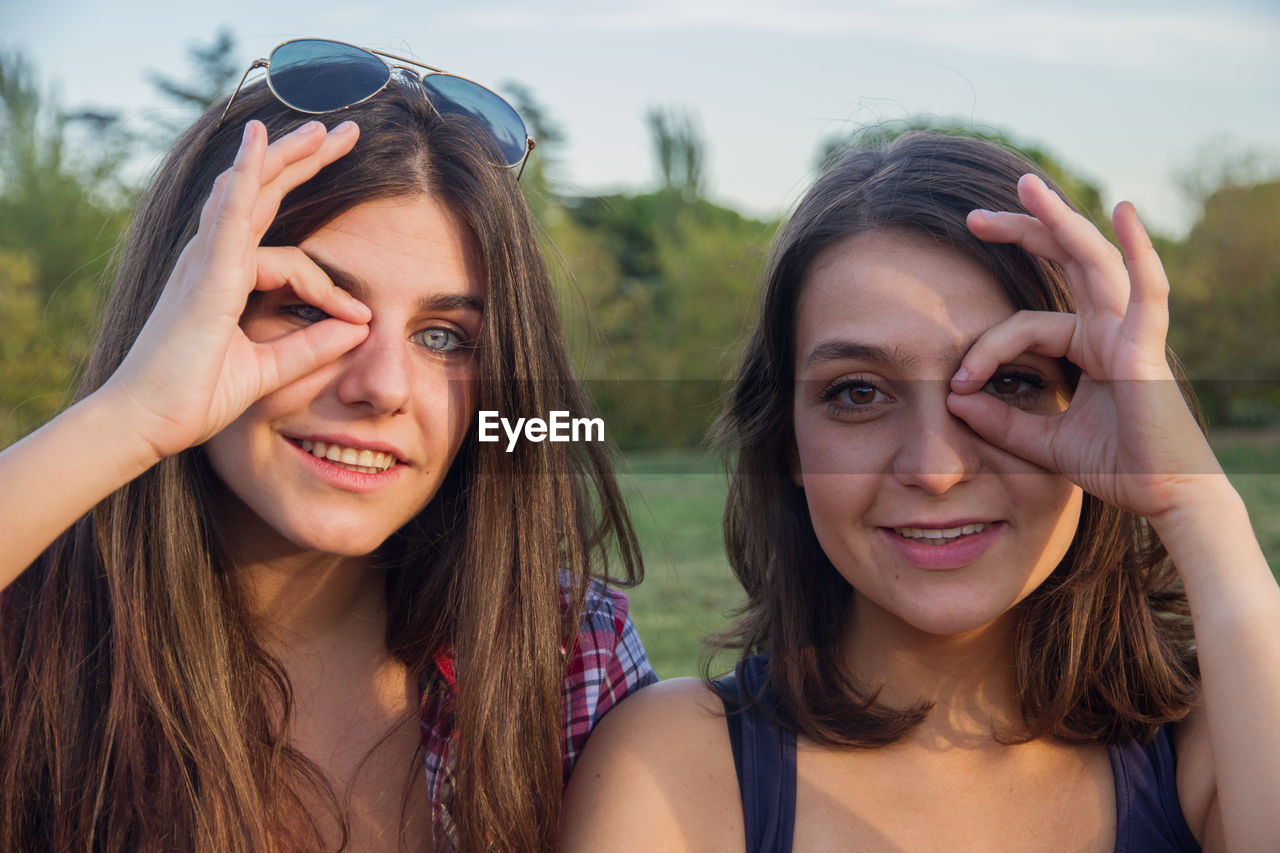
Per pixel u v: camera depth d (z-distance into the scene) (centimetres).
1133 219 63
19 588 72
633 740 71
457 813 72
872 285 67
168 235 72
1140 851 68
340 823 72
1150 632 70
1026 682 70
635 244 935
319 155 66
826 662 72
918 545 66
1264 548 215
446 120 71
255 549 73
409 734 76
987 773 69
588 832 69
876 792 69
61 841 68
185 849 68
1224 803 62
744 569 82
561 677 77
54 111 756
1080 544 70
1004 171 71
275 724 73
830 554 69
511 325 72
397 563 77
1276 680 62
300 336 65
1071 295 68
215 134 73
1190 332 662
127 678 69
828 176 73
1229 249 691
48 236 704
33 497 60
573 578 78
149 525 70
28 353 494
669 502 373
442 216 69
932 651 70
